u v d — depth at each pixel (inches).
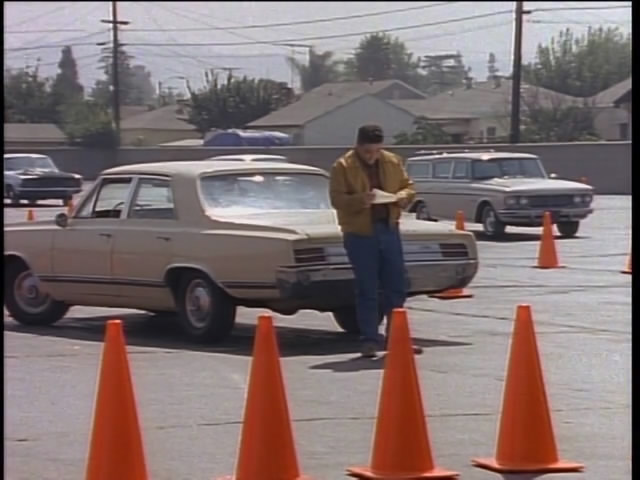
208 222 499.2
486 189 1133.7
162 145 2807.6
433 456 322.0
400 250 469.1
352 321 539.2
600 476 303.3
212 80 3112.7
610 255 936.3
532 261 893.8
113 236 530.9
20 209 1764.3
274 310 509.0
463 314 606.9
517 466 306.2
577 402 392.2
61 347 514.6
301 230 475.5
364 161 463.2
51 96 3120.1
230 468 314.2
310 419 368.5
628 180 1966.0
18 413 383.9
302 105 3169.3
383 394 299.1
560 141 2790.4
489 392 408.8
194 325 509.4
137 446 285.4
